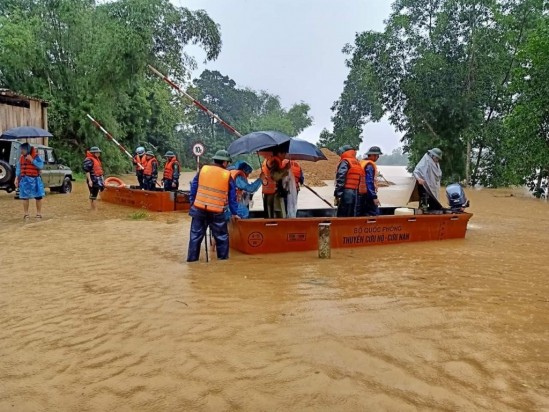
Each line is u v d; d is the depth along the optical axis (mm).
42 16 24578
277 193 7918
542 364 3400
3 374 3305
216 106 62781
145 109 32594
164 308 4613
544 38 17906
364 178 8375
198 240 6652
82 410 2850
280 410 2816
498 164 26141
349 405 2863
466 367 3340
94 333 4004
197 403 2902
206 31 32219
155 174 14742
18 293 5133
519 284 5578
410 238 8445
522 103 19203
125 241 8281
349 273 6051
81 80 25219
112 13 25953
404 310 4539
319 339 3824
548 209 15305
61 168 17172
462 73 25156
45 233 9047
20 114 20250
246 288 5297
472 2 24438
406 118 28516
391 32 26688
